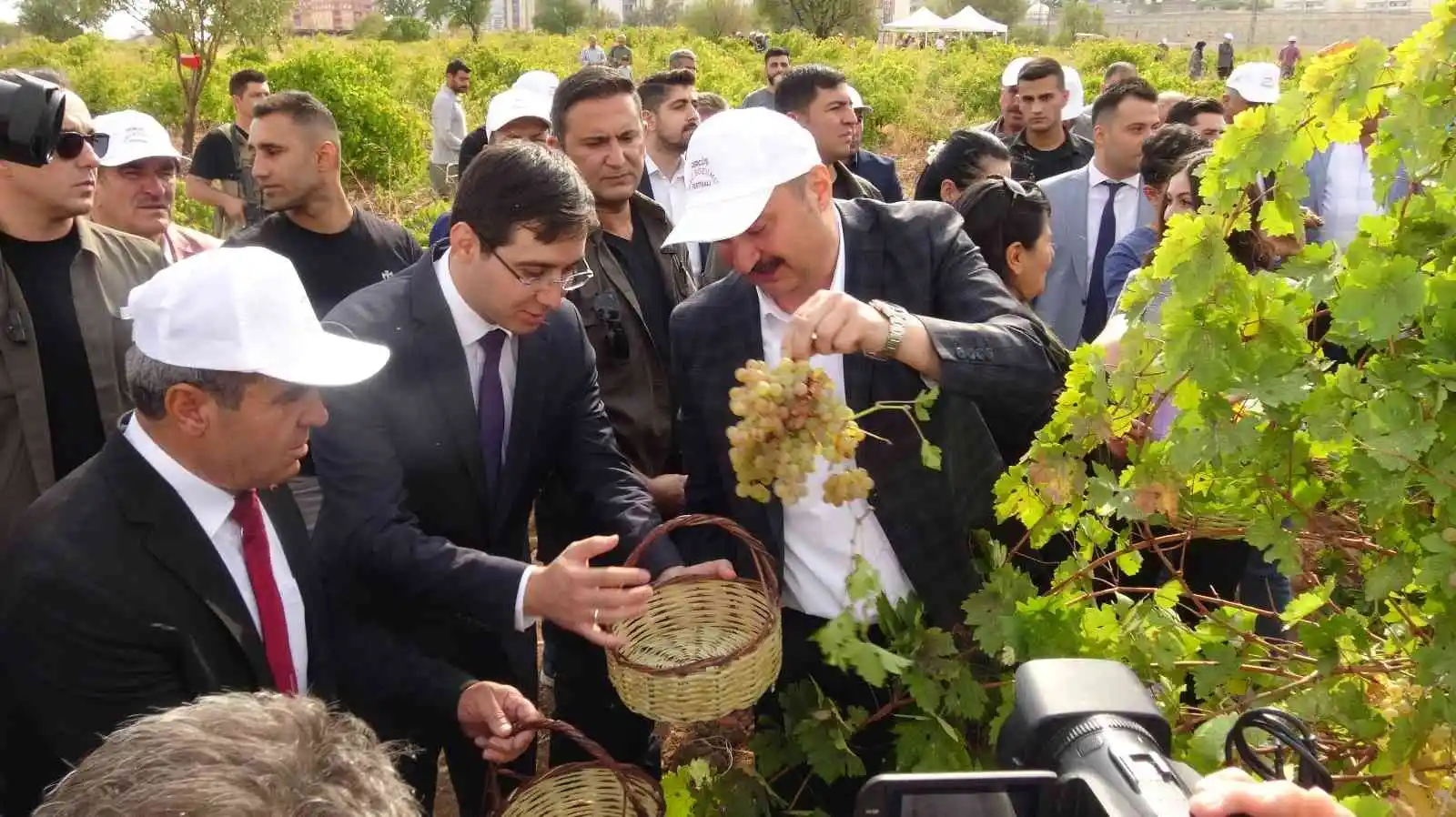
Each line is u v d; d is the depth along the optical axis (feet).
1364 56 5.84
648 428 12.14
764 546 8.52
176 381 6.19
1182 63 108.99
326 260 13.79
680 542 9.33
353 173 47.75
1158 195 13.30
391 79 79.15
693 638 8.45
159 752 3.64
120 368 11.21
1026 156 21.91
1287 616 6.75
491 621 7.77
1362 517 6.48
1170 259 6.46
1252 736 6.40
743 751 10.44
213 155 24.86
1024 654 7.20
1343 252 6.33
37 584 6.07
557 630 10.36
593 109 12.08
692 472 9.07
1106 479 6.87
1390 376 5.82
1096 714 4.76
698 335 8.64
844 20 168.04
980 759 7.93
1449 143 5.87
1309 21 252.62
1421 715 5.70
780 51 39.17
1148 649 6.97
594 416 9.71
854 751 8.68
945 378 7.23
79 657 6.12
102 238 11.54
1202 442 6.19
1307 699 6.27
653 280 12.90
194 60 57.47
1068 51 112.27
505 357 8.94
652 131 18.71
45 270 10.93
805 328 6.86
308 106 13.28
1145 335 6.71
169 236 14.76
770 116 7.77
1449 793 5.61
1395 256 5.96
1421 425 5.58
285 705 4.01
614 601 7.45
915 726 7.77
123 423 6.75
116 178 14.15
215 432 6.35
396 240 14.30
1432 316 5.89
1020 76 21.58
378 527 7.99
